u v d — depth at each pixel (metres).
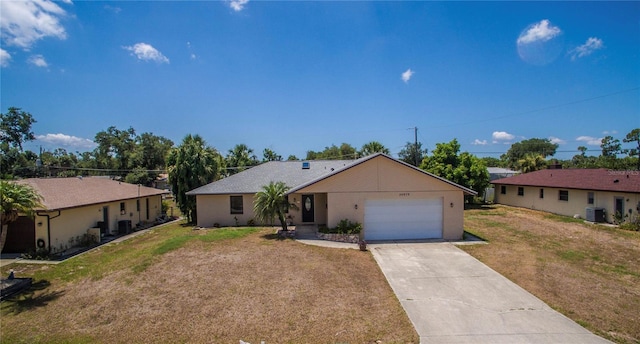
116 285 9.94
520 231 18.45
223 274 10.65
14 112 47.69
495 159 77.31
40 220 14.58
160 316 7.89
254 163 47.75
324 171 23.28
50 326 7.57
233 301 8.64
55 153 55.69
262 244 14.72
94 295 9.28
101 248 15.92
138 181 44.84
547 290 9.42
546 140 87.31
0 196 9.75
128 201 21.94
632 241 15.74
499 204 33.34
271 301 8.64
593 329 7.16
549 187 26.02
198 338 6.89
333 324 7.41
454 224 16.55
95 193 19.48
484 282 10.10
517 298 8.87
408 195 16.50
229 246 14.27
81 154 56.66
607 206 21.14
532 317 7.74
